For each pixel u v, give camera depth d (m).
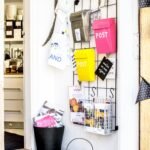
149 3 1.94
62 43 2.70
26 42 2.84
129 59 2.08
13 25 4.09
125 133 2.12
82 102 2.55
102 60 2.37
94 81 2.46
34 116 2.78
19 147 2.99
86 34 2.46
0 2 2.16
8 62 4.16
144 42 1.96
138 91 2.01
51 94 2.87
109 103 2.26
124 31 2.12
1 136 2.18
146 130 1.96
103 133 2.22
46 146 2.62
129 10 2.08
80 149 2.60
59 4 2.72
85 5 2.54
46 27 2.82
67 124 2.73
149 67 1.94
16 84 3.90
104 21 2.23
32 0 2.77
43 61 2.83
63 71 2.77
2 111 2.18
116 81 2.27
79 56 2.46
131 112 2.07
